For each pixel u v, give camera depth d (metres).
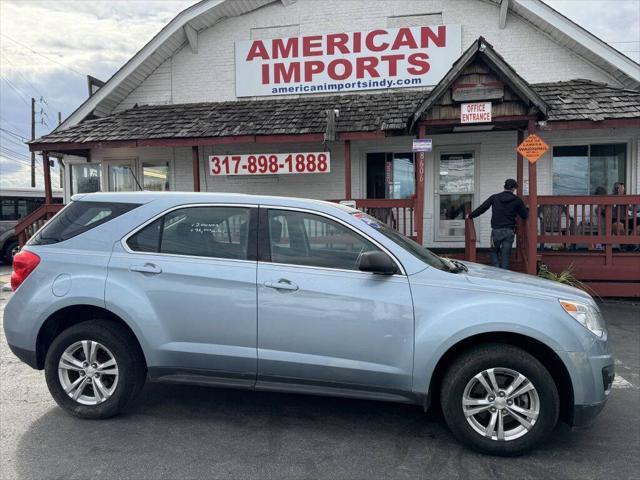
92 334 3.83
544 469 3.23
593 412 3.35
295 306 3.57
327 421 3.95
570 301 3.44
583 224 8.71
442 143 10.87
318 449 3.49
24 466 3.25
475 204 10.85
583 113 8.77
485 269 4.22
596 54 9.93
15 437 3.67
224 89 11.80
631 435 3.72
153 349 3.73
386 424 3.90
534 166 8.17
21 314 3.90
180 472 3.18
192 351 3.69
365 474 3.17
